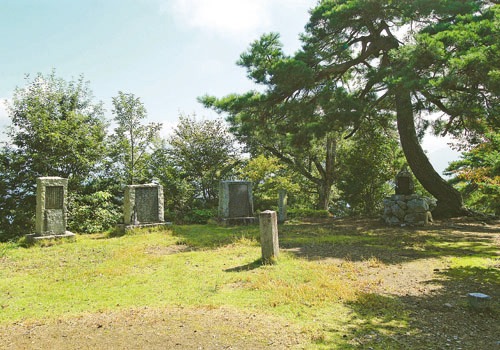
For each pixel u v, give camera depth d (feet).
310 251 27.37
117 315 14.99
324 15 46.06
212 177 65.16
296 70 43.39
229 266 22.94
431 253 26.58
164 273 21.68
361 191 65.26
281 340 12.42
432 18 42.29
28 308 16.12
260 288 17.99
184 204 59.88
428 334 12.87
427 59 34.37
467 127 47.98
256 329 13.29
